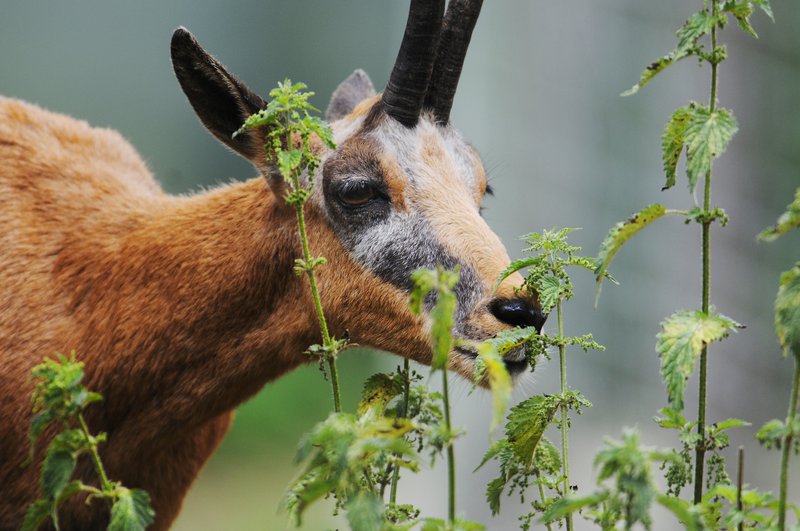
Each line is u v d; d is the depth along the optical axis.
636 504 5.98
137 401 10.59
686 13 22.23
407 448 6.18
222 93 10.62
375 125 10.46
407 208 10.23
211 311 10.55
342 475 6.18
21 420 10.27
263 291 10.56
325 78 36.19
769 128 22.47
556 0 22.53
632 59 22.56
